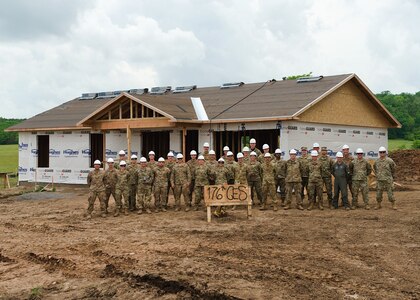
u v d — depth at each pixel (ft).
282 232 48.49
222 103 91.56
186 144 89.71
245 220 55.52
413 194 75.77
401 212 57.62
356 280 33.19
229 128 82.43
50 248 45.39
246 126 80.89
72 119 102.68
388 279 33.32
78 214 64.75
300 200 61.98
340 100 89.40
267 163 61.41
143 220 58.08
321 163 61.77
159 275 34.96
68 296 33.06
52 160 102.78
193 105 92.12
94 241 47.62
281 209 62.39
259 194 64.08
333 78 91.04
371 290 31.19
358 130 93.81
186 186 62.95
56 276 37.22
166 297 31.73
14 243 48.03
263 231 49.19
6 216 64.95
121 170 62.85
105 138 96.12
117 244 45.91
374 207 61.82
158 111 82.23
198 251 42.11
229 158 63.31
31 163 105.60
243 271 35.68
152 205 69.21
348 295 30.35
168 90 113.19
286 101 83.66
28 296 33.35
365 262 37.47
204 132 84.84
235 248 42.73
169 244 45.06
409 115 248.11
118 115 90.94
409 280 33.09
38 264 40.63
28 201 80.23
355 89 93.09
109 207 69.46
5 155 232.32
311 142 82.33
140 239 47.73
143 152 93.30
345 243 43.52
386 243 43.14
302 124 80.59
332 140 87.04
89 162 98.58
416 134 237.86
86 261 40.52
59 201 79.05
